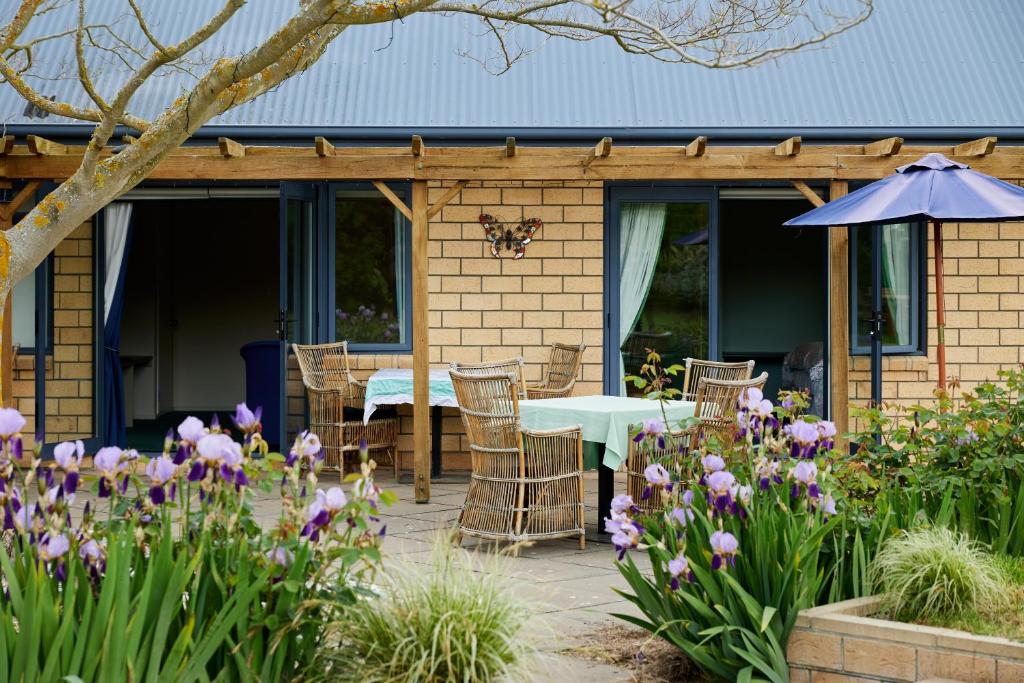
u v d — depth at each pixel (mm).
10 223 8742
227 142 8234
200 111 5875
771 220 15477
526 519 6980
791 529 4246
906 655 3951
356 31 11289
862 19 6594
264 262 15984
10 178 8672
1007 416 5457
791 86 10766
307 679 3615
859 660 4035
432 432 10180
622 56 11039
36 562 3473
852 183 10805
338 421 9758
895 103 10633
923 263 10625
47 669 3072
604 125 10391
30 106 10508
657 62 10961
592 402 7637
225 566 3465
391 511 8289
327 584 3768
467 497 7168
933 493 5270
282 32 5602
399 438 10602
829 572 4500
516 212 10586
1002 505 5039
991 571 4441
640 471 7070
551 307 10617
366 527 3662
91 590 3404
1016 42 11234
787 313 15508
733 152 8602
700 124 10406
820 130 10359
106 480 3604
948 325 10672
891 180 7379
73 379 10852
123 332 15156
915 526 4715
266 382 12266
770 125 10398
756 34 11156
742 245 15523
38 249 5855
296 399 10164
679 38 7637
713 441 5125
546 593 5773
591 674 4422
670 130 10352
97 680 3148
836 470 5234
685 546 4227
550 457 7004
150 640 3270
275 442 12266
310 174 8445
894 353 10648
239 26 11367
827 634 4094
